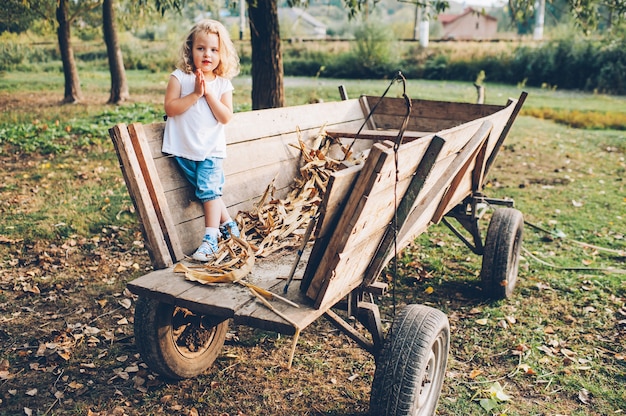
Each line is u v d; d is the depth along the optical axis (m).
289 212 4.12
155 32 36.78
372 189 2.61
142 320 3.45
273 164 4.43
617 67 22.22
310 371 4.09
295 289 3.08
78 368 4.06
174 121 3.50
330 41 30.77
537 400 3.84
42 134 10.96
